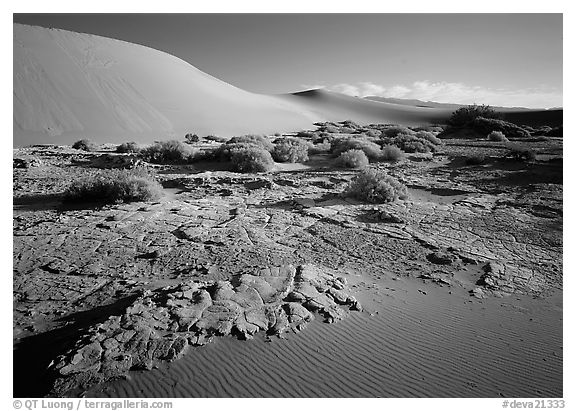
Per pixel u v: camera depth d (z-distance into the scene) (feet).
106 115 120.37
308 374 12.65
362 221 30.32
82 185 34.24
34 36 146.10
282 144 65.00
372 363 13.35
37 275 19.13
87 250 22.50
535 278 20.36
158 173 49.21
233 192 39.19
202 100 168.14
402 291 18.78
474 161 58.18
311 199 36.88
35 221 27.86
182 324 14.23
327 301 16.72
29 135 97.40
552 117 202.39
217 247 23.50
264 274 18.48
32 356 13.10
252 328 14.44
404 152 68.28
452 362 13.56
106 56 161.58
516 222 30.25
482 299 18.12
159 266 20.45
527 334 15.31
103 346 12.91
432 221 30.58
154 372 12.20
